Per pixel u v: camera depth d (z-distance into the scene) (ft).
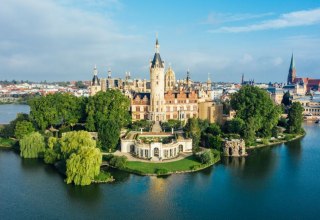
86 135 483.92
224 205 376.89
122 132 653.30
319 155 592.19
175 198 392.27
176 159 529.04
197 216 350.02
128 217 344.69
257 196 402.93
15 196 392.47
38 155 547.49
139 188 418.10
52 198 387.14
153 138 590.55
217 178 460.96
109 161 503.20
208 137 604.90
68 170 431.02
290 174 484.33
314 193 414.00
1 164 511.40
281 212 362.94
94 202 377.71
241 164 530.68
